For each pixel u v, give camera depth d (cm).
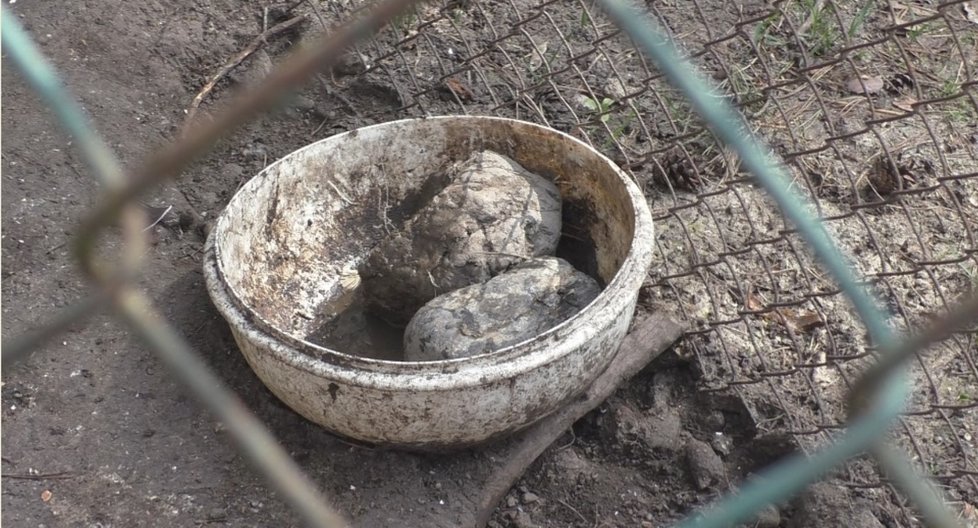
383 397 196
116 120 300
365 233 272
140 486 217
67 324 134
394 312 252
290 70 90
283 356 199
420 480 222
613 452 237
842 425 220
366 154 268
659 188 291
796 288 262
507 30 344
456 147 268
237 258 241
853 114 306
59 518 210
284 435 231
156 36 330
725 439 238
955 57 321
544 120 294
